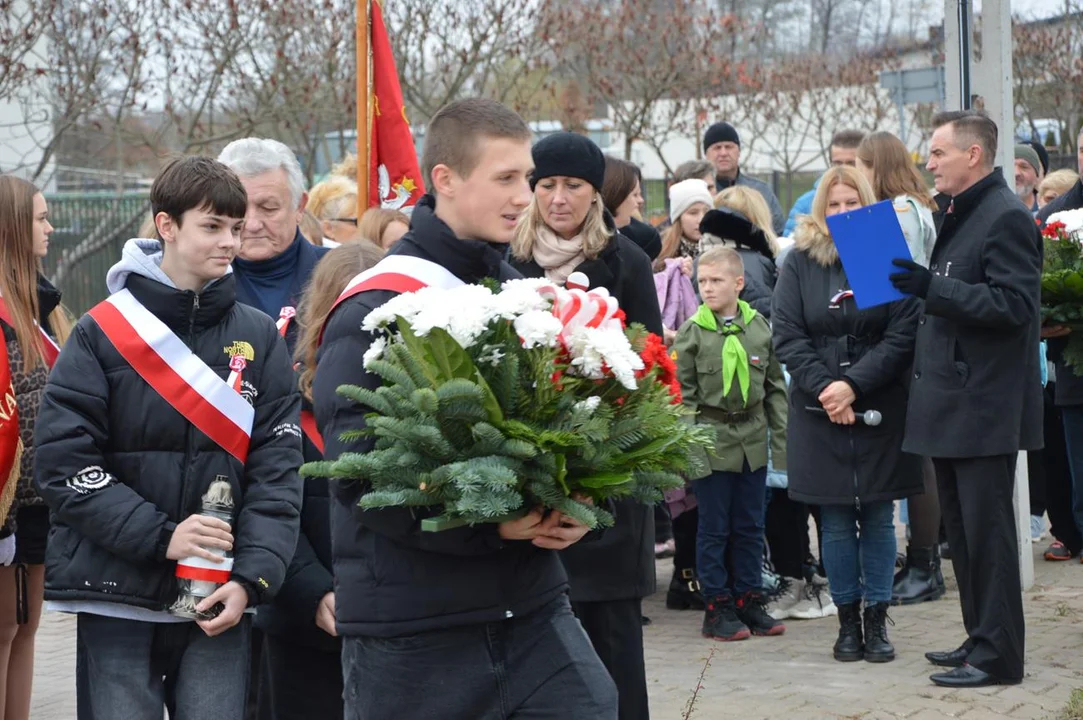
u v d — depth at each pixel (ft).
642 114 60.75
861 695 17.01
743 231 23.08
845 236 17.01
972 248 17.10
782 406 21.21
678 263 23.53
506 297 8.83
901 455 18.53
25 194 14.34
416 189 22.11
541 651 9.52
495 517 8.66
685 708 16.69
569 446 8.75
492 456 8.60
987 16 22.50
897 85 40.45
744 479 20.65
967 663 17.38
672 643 20.35
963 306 16.51
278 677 12.73
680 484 9.39
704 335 20.58
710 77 62.49
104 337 11.40
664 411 9.34
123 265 11.56
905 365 18.34
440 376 8.68
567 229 13.32
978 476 16.96
